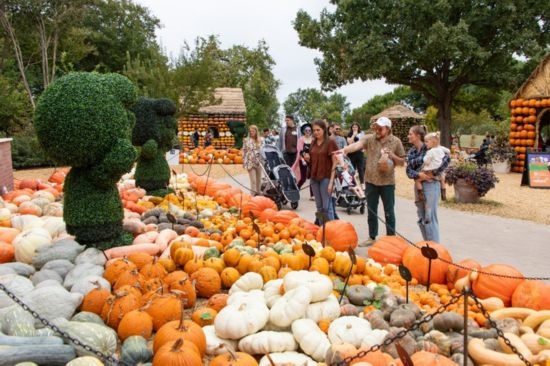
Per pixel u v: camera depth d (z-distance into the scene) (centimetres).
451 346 378
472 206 1241
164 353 336
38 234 601
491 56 2888
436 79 3089
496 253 786
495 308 490
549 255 778
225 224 795
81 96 566
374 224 793
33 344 347
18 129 2314
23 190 1005
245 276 508
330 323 421
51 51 3103
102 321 418
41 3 2566
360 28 2903
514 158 2186
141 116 992
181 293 434
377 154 764
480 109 4056
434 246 608
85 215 593
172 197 968
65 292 424
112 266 509
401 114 4119
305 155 953
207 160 2345
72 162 575
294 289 432
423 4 2655
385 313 430
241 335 400
